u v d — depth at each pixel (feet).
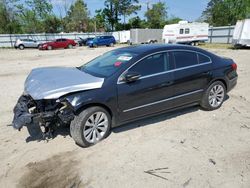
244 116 17.48
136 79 14.06
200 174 10.94
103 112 13.60
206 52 17.87
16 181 10.85
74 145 13.73
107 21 215.10
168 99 15.88
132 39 131.34
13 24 157.58
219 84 18.34
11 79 32.53
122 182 10.52
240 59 50.44
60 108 12.70
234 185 10.21
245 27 77.82
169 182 10.45
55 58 61.21
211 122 16.47
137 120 16.44
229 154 12.52
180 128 15.58
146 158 12.25
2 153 13.03
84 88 12.93
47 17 171.32
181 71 16.16
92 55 66.80
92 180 10.72
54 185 10.52
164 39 107.14
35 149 13.38
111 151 12.96
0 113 18.62
